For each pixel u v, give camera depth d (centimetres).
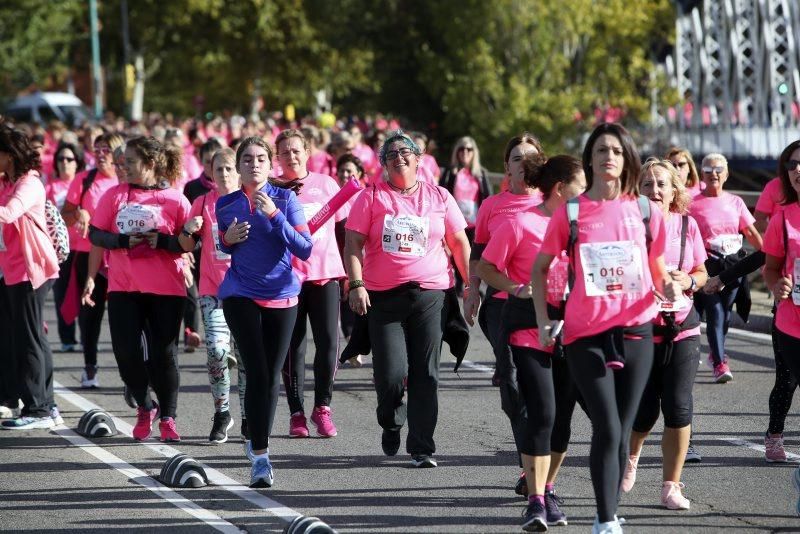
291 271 1920
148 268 2188
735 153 10312
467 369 2983
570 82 10175
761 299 3959
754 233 2664
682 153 2545
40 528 1728
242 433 2188
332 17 13900
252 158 1881
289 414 2505
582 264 1523
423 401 2008
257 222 1886
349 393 2714
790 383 2016
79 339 3506
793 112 10519
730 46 11412
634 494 1847
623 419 1549
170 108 18600
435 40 10956
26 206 2250
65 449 2206
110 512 1802
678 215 1852
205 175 2853
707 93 11194
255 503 1833
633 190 1547
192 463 1956
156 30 14862
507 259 1698
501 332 1695
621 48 10175
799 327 1759
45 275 2342
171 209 2219
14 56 12281
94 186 2923
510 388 1686
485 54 9544
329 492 1886
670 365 1756
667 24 10850
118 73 17600
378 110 11762
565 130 9606
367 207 1978
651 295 1535
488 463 2053
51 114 14512
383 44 11706
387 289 1980
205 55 14650
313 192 2316
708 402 2536
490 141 9812
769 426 2044
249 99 16238
